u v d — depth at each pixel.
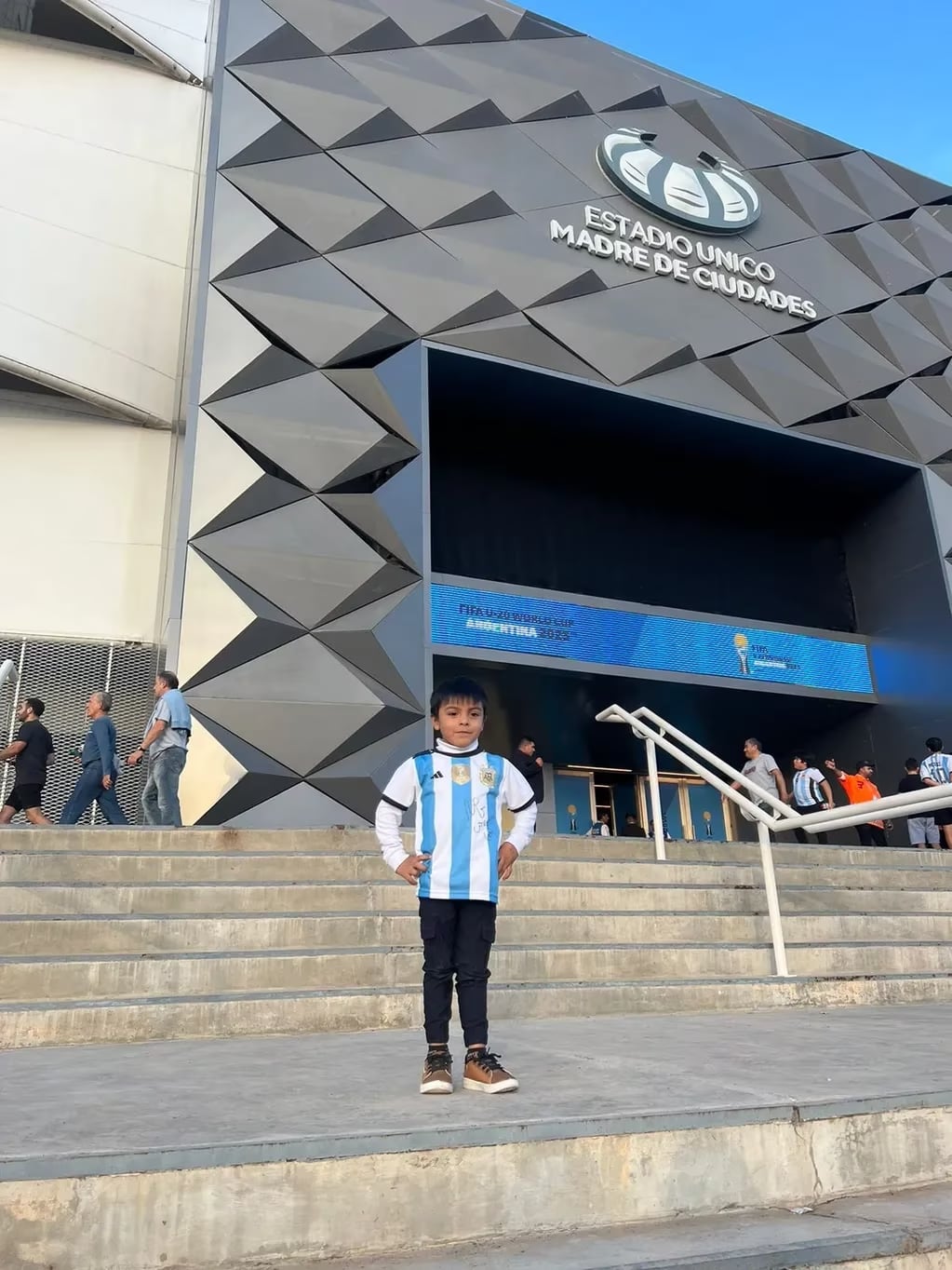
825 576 16.30
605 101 15.32
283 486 10.95
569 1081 2.82
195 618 10.05
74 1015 3.80
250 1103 2.47
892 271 16.77
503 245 13.14
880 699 15.13
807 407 14.37
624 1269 1.87
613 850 7.34
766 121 17.14
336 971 4.54
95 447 12.76
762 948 5.51
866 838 12.17
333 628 10.54
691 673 13.51
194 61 14.97
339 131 12.95
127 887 5.09
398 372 11.84
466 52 14.47
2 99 13.52
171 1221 1.91
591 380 12.78
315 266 12.05
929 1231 2.14
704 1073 2.97
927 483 15.15
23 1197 1.84
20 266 12.72
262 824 9.53
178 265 13.75
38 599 11.81
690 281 14.38
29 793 8.32
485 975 2.92
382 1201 2.04
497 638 12.27
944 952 6.08
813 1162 2.44
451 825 3.01
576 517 14.59
